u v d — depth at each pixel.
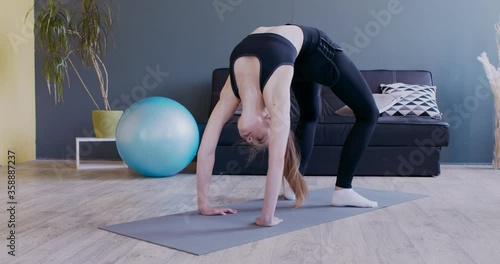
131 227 2.45
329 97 5.20
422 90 4.95
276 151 2.43
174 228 2.43
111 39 5.49
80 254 2.02
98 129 4.89
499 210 2.95
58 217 2.70
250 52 2.46
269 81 2.40
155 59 5.50
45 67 5.01
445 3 5.30
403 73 5.16
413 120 4.45
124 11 5.48
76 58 5.50
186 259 1.96
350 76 2.83
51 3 4.79
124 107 5.53
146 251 2.06
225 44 5.45
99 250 2.07
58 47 4.80
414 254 2.05
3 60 5.00
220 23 5.45
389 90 4.98
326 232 2.40
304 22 5.39
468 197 3.39
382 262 1.95
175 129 4.08
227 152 4.46
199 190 2.73
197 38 5.46
